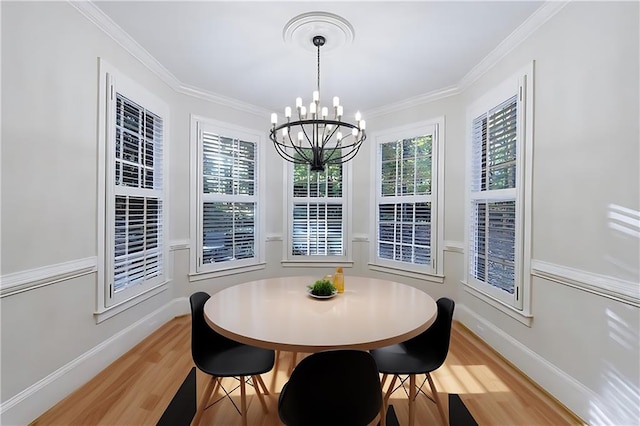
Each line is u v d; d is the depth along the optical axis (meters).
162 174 2.99
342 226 4.17
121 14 2.09
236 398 1.92
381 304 1.74
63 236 1.89
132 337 2.57
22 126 1.64
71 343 1.95
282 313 1.58
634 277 1.48
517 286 2.27
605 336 1.61
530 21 2.10
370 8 2.01
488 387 2.06
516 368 2.28
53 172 1.82
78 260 2.01
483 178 2.84
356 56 2.62
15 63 1.60
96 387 2.01
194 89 3.32
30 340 1.68
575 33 1.81
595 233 1.67
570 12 1.84
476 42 2.40
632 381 1.48
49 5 1.79
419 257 3.56
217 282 3.63
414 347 1.77
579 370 1.76
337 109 2.05
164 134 3.01
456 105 3.23
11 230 1.59
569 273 1.83
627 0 1.52
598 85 1.66
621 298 1.53
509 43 2.35
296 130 4.26
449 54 2.59
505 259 2.47
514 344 2.31
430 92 3.37
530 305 2.15
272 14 2.08
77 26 1.99
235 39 2.39
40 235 1.74
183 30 2.28
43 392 1.75
